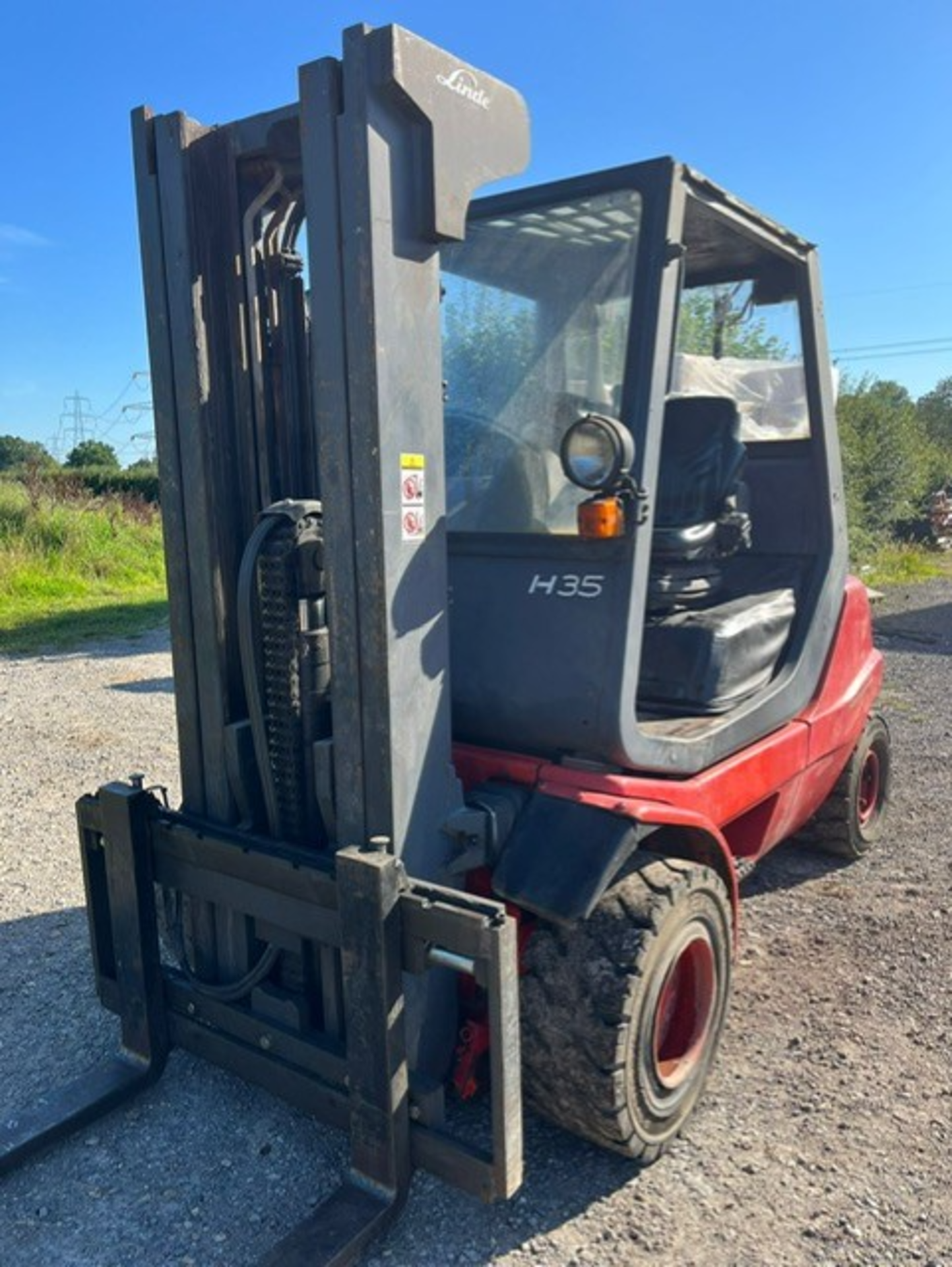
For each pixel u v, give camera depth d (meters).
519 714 2.54
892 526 18.92
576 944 2.33
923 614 12.20
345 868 2.14
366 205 2.02
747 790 2.90
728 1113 2.72
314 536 2.36
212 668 2.52
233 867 2.46
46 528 14.79
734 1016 3.20
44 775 5.84
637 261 2.47
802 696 3.35
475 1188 2.15
